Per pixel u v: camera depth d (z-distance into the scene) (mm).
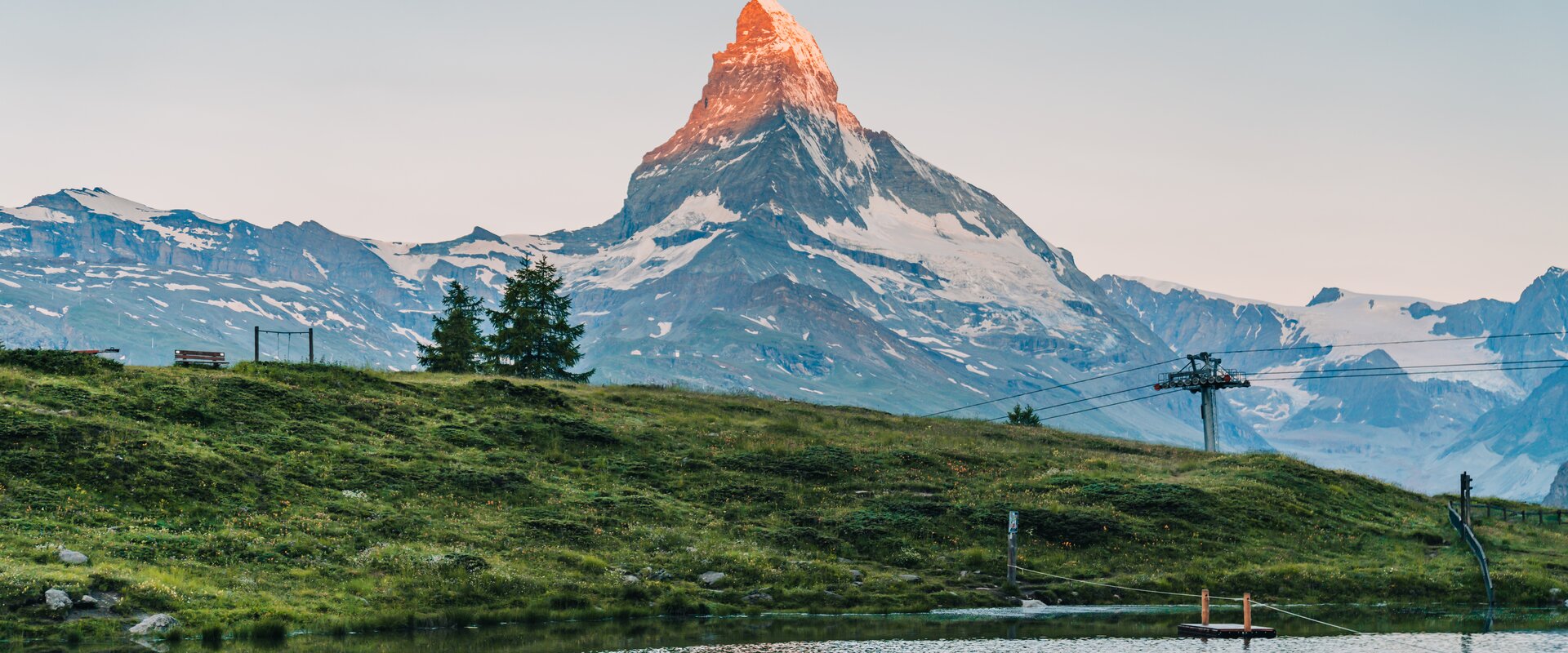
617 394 114875
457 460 84250
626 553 71250
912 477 93438
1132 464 104938
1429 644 56750
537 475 83875
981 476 95438
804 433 106000
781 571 70312
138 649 49594
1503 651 54750
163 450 71875
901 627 60281
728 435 101875
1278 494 92062
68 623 50844
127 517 63625
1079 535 80750
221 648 50500
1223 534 83375
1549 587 75250
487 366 149625
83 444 69750
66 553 56719
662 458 92688
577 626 59000
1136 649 54250
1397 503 96938
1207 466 104062
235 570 59969
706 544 74062
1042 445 114812
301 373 98688
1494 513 100000
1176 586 74000
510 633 56531
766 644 54469
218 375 92062
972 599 68688
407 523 70062
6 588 51875
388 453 82938
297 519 67875
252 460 75250
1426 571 78438
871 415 123500
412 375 110375
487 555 67438
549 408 103688
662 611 63031
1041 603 69625
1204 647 55000
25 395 78625
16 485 63688
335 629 55375
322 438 83562
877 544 77438
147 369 92188
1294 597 73188
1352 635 59344
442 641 54156
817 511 83188
